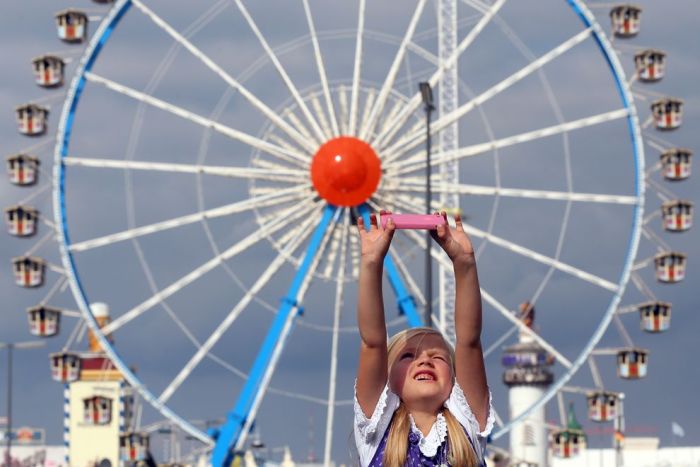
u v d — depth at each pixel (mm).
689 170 82188
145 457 77125
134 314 66750
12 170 79750
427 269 59656
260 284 67062
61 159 67938
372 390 9945
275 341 67500
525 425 141000
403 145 68438
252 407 67938
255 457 72625
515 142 69000
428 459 9844
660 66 81875
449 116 68688
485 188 68812
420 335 10203
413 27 68562
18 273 78812
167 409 67688
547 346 68875
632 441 155000
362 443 10031
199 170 67688
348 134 67875
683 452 148875
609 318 68375
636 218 68688
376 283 9906
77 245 67688
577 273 68188
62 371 79562
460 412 9969
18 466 157750
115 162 67750
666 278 80312
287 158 67688
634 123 69062
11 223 79188
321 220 67688
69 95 68062
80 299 67562
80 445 126750
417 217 9969
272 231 67688
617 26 81125
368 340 9906
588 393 79125
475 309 9977
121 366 67562
